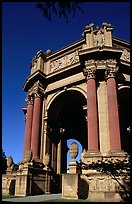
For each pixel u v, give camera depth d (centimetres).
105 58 3142
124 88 3362
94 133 2722
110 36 3488
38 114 3541
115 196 1861
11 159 3294
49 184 2931
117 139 2636
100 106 2992
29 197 2217
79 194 1969
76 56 3762
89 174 2097
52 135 3753
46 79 3869
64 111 4631
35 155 3225
